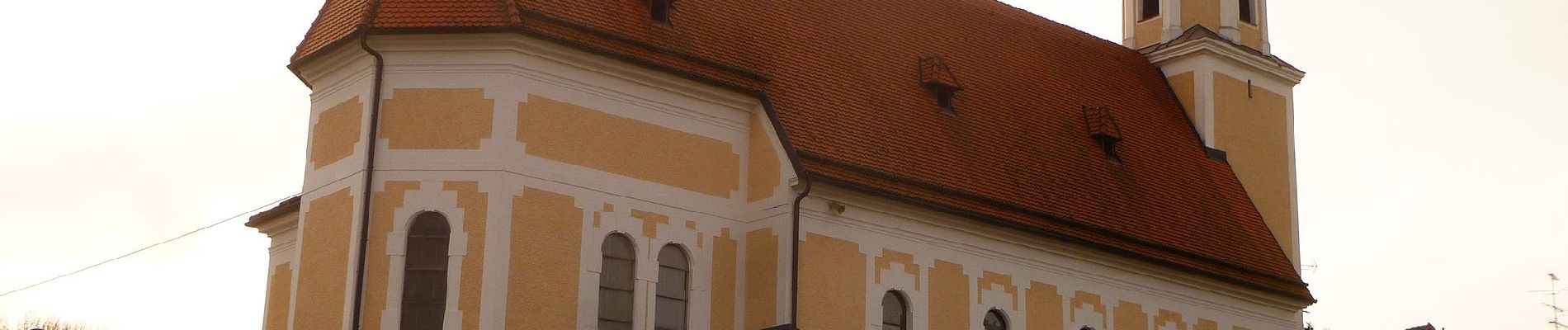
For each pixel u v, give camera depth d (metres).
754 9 42.75
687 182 38.12
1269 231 51.44
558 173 36.19
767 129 38.97
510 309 34.97
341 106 37.31
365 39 36.09
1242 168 53.56
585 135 36.78
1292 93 56.53
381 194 35.75
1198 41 53.78
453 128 35.91
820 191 38.34
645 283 36.94
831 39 44.00
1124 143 49.50
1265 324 49.06
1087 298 44.03
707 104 38.91
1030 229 42.47
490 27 35.81
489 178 35.47
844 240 38.91
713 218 38.34
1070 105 49.53
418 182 35.69
